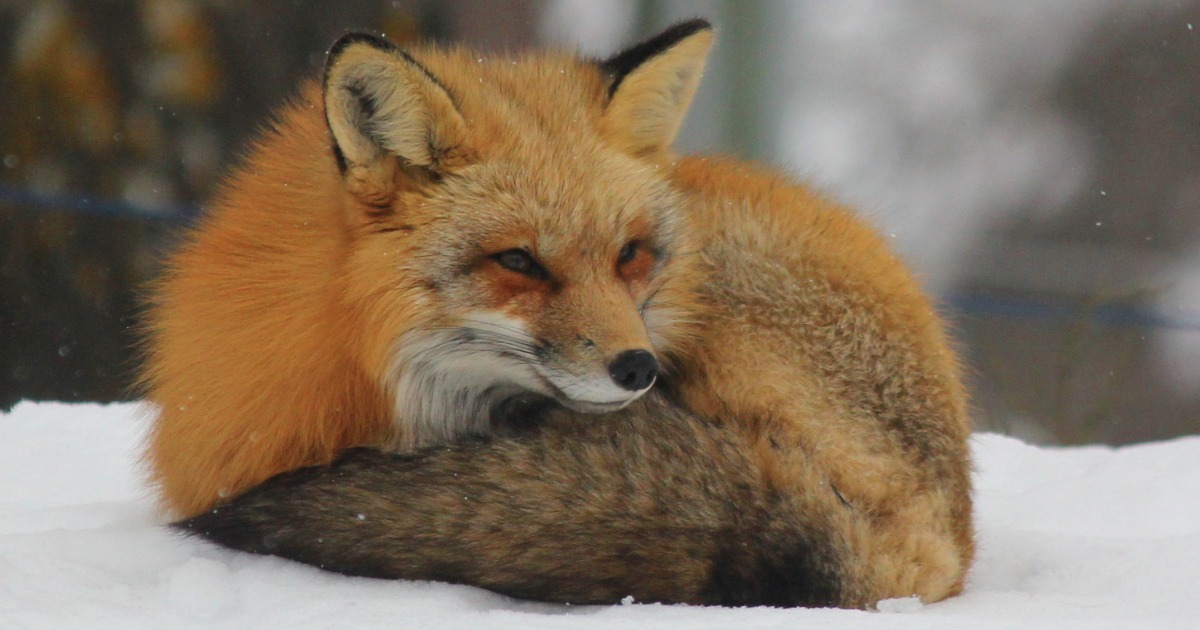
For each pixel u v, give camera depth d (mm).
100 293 16484
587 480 5906
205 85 17125
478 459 5961
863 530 6184
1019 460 11141
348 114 6199
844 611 5469
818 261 7211
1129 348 20469
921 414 6906
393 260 6332
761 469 6082
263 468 6438
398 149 6309
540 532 5824
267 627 5074
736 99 19438
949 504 6766
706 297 7148
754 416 6629
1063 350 17766
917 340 7203
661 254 6895
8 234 16219
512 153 6492
